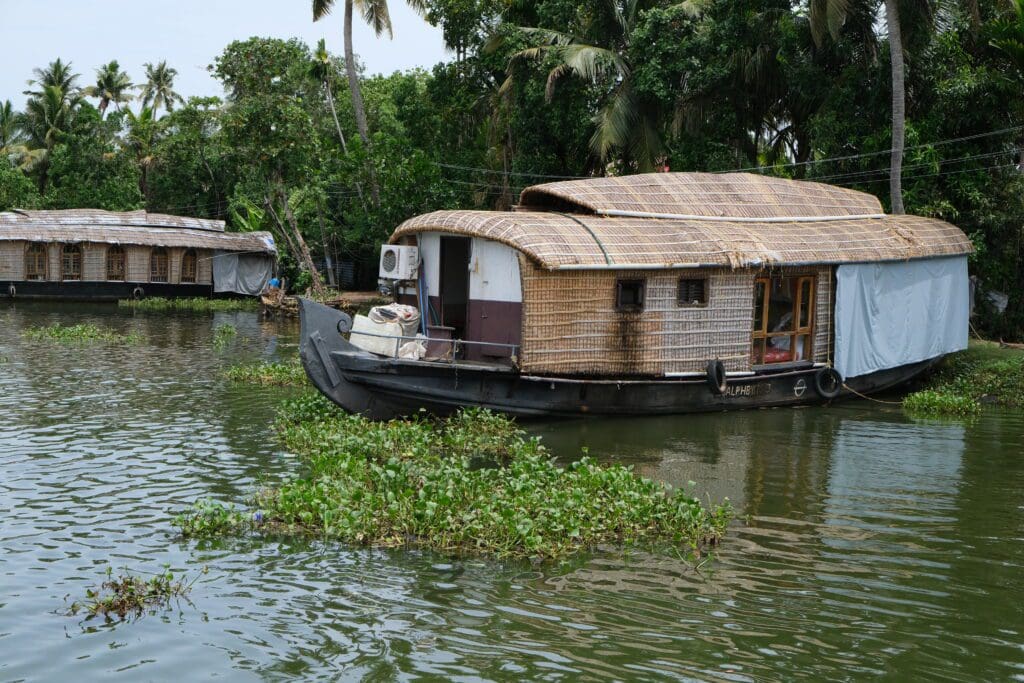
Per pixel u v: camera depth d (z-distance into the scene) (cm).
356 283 4100
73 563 822
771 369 1553
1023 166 2267
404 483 995
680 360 1450
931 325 1778
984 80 2056
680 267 1409
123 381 1761
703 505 1021
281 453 1209
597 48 2511
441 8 2897
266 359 2091
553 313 1334
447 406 1331
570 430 1362
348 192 3672
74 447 1234
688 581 804
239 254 3903
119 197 4441
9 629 697
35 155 4819
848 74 2214
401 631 699
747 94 2578
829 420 1491
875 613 747
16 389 1655
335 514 900
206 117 4416
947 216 2098
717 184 1684
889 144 2111
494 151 3066
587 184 1577
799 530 946
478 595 764
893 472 1173
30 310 3247
